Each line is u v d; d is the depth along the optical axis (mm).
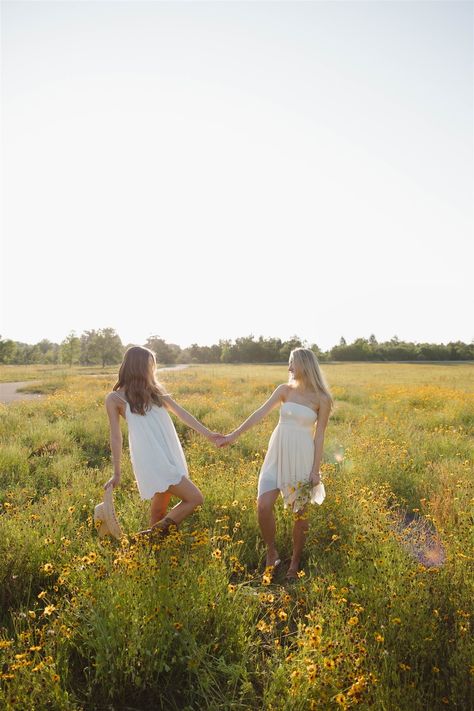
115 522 3656
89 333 86312
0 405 13180
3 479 6297
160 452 3807
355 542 3688
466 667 2389
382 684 2244
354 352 110688
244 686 2420
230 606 2936
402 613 2723
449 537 3699
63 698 2262
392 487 5770
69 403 13320
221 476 5367
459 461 6844
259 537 4281
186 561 3100
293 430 3975
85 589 2889
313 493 3992
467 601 2871
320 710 2139
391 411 13398
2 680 2381
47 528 3984
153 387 3979
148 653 2477
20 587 3336
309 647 2344
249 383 24766
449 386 25109
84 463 6996
